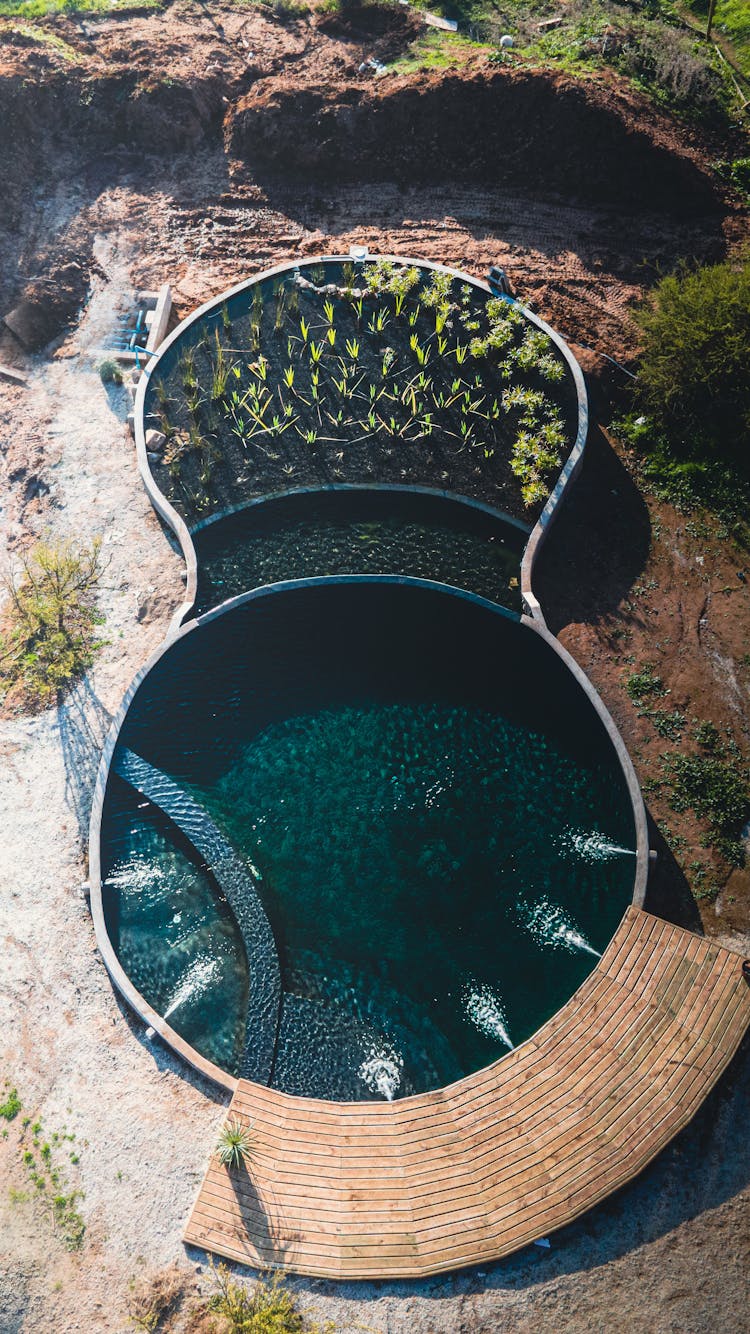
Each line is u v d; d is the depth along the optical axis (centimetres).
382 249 3019
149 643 2398
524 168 3080
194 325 2864
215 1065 1898
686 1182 1780
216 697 2347
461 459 2669
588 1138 1791
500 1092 1838
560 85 2998
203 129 3225
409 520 2603
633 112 3078
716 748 2267
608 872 2136
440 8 3522
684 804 2202
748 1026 1902
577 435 2653
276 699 2361
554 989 2011
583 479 2652
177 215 3106
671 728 2300
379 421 2714
